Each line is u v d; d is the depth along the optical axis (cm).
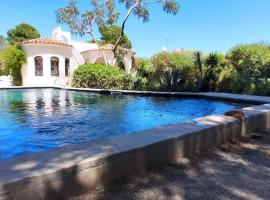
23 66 2159
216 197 230
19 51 2098
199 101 1108
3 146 443
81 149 261
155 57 1902
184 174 279
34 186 196
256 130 476
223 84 1449
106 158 244
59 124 614
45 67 2170
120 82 1727
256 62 1469
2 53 2166
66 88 1769
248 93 1295
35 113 777
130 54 2569
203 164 309
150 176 271
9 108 887
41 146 443
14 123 623
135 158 272
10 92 1614
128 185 250
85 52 2573
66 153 249
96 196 228
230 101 1055
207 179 267
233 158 331
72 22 2083
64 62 2272
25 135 512
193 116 745
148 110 853
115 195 231
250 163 314
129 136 313
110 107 921
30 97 1288
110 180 251
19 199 189
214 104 1016
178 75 1516
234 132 417
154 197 229
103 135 518
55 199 210
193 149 341
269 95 1204
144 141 292
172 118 712
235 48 1836
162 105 984
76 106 944
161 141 297
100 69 1786
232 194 236
